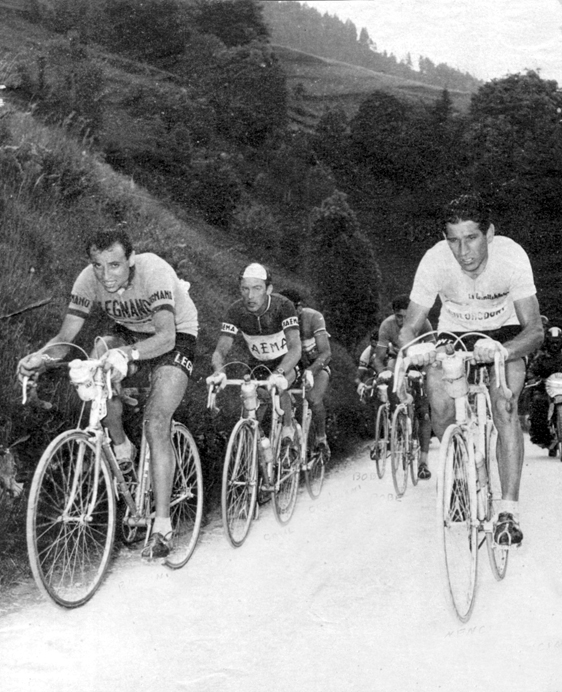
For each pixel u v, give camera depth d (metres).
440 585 3.51
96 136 13.11
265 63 26.55
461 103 28.92
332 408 8.68
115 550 3.90
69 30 21.05
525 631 2.99
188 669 2.61
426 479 6.55
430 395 3.51
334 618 3.11
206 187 17.28
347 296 15.87
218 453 5.52
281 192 23.23
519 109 26.91
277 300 5.00
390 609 3.21
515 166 27.14
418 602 3.30
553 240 27.36
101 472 3.69
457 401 3.30
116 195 9.72
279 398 4.49
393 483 6.11
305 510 5.14
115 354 3.28
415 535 4.42
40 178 7.43
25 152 7.84
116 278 3.43
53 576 3.41
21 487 3.85
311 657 2.73
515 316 3.78
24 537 3.63
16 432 4.24
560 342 7.68
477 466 3.36
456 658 2.73
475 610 3.22
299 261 18.17
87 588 3.29
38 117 10.60
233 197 17.78
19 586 3.32
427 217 26.95
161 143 17.73
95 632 2.88
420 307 3.68
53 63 13.68
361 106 28.70
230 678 2.54
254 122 25.53
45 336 5.24
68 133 10.88
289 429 4.85
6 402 4.27
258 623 3.04
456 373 3.27
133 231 9.07
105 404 3.28
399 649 2.81
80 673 2.54
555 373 7.59
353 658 2.72
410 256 26.58
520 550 4.07
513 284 3.54
